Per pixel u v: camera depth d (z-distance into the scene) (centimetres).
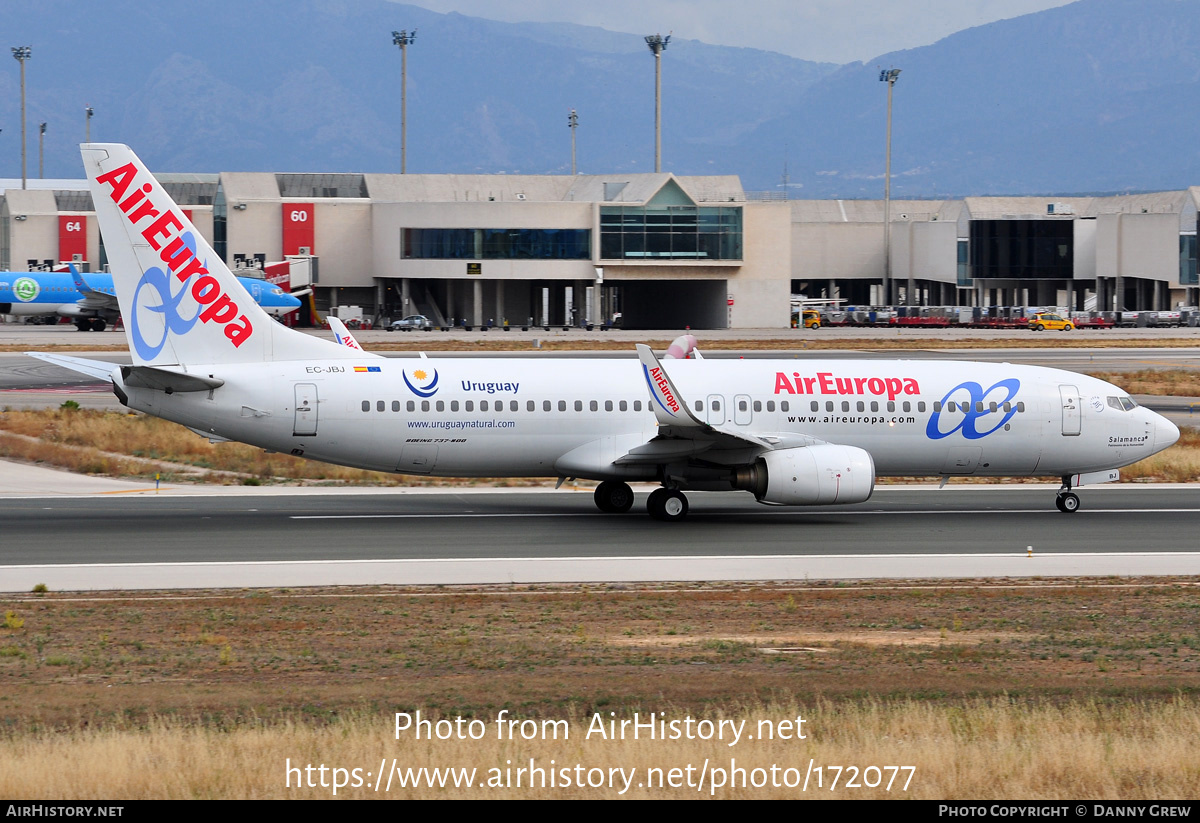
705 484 14050
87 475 17050
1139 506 15588
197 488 16212
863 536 13162
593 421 14138
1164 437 15262
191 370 13650
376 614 9469
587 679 7531
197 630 8888
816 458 13675
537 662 7988
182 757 5744
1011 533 13438
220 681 7481
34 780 5409
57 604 9700
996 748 5956
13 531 12838
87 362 14188
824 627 9169
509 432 14012
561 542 12600
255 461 18425
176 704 6919
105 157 13325
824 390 14600
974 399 14838
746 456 13900
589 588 10519
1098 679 7606
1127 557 12081
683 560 11738
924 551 12331
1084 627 9212
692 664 7950
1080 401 15012
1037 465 15075
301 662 7969
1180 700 6856
